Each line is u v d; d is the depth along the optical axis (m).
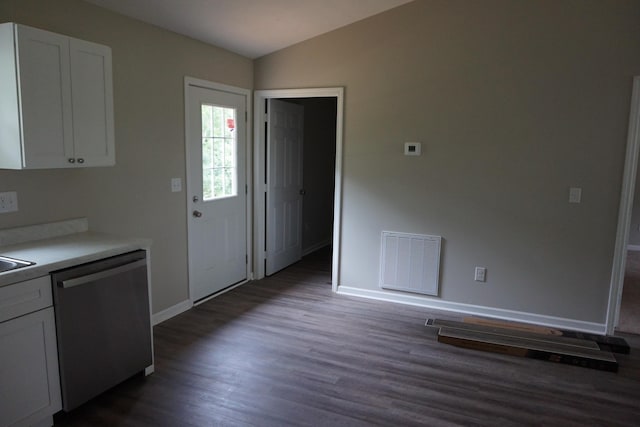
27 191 2.56
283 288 4.62
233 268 4.59
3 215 2.46
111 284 2.49
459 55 3.79
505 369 3.02
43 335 2.18
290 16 3.67
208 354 3.14
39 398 2.19
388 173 4.16
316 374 2.89
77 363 2.33
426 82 3.92
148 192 3.42
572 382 2.87
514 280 3.87
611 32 3.37
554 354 3.14
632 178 3.44
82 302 2.33
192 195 3.89
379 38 4.03
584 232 3.62
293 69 4.41
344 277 4.48
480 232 3.92
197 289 4.08
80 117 2.51
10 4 2.36
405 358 3.15
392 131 4.09
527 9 3.56
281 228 5.23
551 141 3.62
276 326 3.65
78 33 2.76
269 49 4.36
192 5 3.12
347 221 4.38
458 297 4.07
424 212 4.08
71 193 2.82
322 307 4.11
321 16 3.79
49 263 2.18
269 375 2.87
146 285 2.74
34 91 2.26
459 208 3.96
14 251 2.39
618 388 2.81
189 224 3.88
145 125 3.34
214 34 3.73
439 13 3.81
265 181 4.85
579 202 3.60
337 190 4.36
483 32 3.70
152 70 3.36
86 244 2.57
